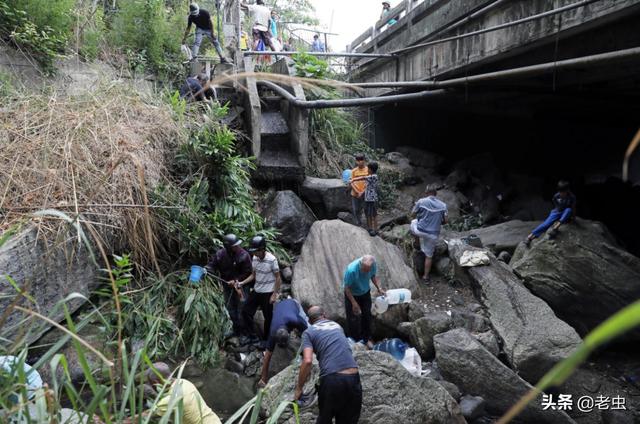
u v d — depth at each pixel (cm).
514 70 580
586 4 481
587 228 732
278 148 895
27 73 745
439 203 760
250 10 1215
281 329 533
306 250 755
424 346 636
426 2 866
